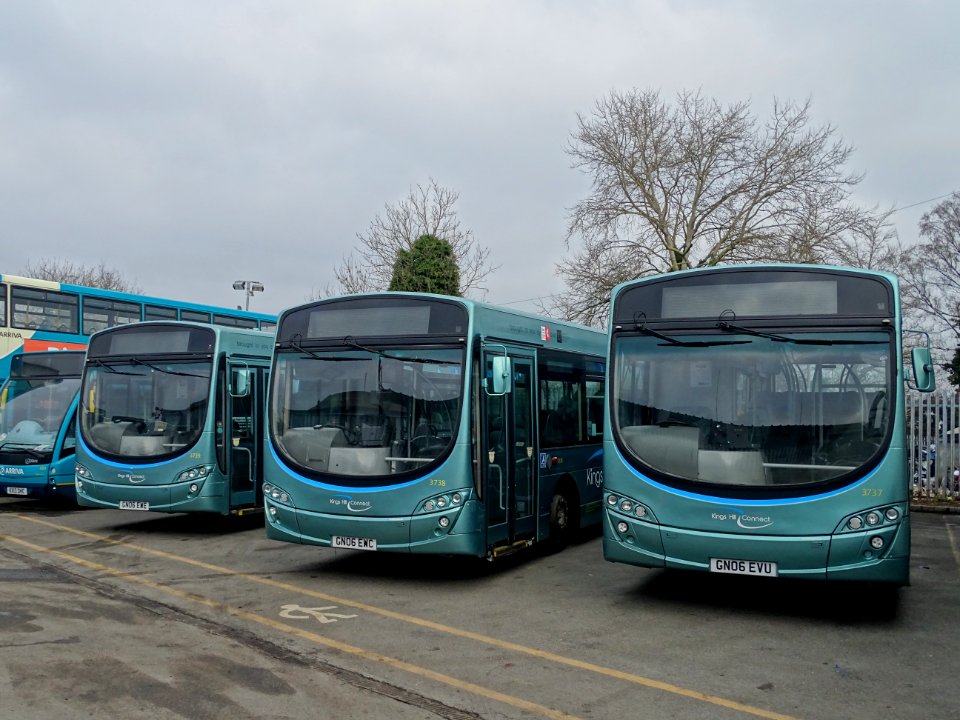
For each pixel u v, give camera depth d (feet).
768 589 30.35
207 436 40.60
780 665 21.34
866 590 30.19
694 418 25.89
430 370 30.37
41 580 31.07
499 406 32.30
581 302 104.37
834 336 25.13
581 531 44.09
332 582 31.32
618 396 27.14
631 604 27.99
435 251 98.02
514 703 18.47
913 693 19.27
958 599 28.84
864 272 25.34
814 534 24.00
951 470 54.85
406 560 35.86
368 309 31.86
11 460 51.88
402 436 30.07
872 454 24.07
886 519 23.75
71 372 54.13
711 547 24.94
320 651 22.26
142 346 42.78
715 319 26.35
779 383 25.32
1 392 54.49
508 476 32.58
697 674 20.58
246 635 23.76
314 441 31.12
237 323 77.66
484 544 30.04
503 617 26.18
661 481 25.75
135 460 40.83
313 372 31.94
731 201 100.27
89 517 50.01
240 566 34.40
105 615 25.81
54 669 20.15
